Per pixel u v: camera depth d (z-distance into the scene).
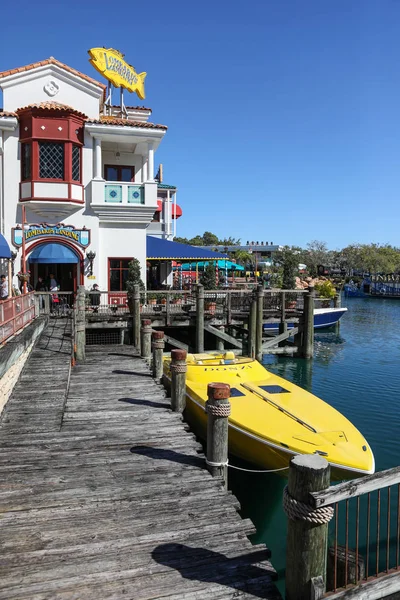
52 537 4.45
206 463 6.07
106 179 22.17
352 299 62.28
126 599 3.66
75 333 12.49
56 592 3.72
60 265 21.53
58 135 19.30
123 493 5.35
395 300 60.22
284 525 7.74
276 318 20.36
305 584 3.53
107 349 14.30
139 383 10.12
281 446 7.53
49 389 9.02
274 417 8.48
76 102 20.31
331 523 7.37
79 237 20.05
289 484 3.60
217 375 10.32
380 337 27.77
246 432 7.98
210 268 26.80
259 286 18.91
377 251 92.69
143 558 4.18
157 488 5.49
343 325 33.84
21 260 19.20
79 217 20.12
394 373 18.06
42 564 4.05
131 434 7.20
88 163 20.22
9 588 3.74
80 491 5.37
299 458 3.65
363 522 7.43
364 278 78.19
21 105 19.73
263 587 3.85
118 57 22.45
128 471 5.93
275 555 6.91
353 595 3.70
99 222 20.39
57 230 19.78
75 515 4.86
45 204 19.27
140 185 20.58
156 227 30.58
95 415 8.02
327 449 7.38
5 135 19.38
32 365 10.64
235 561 4.17
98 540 4.43
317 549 3.52
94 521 4.75
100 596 3.69
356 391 15.35
